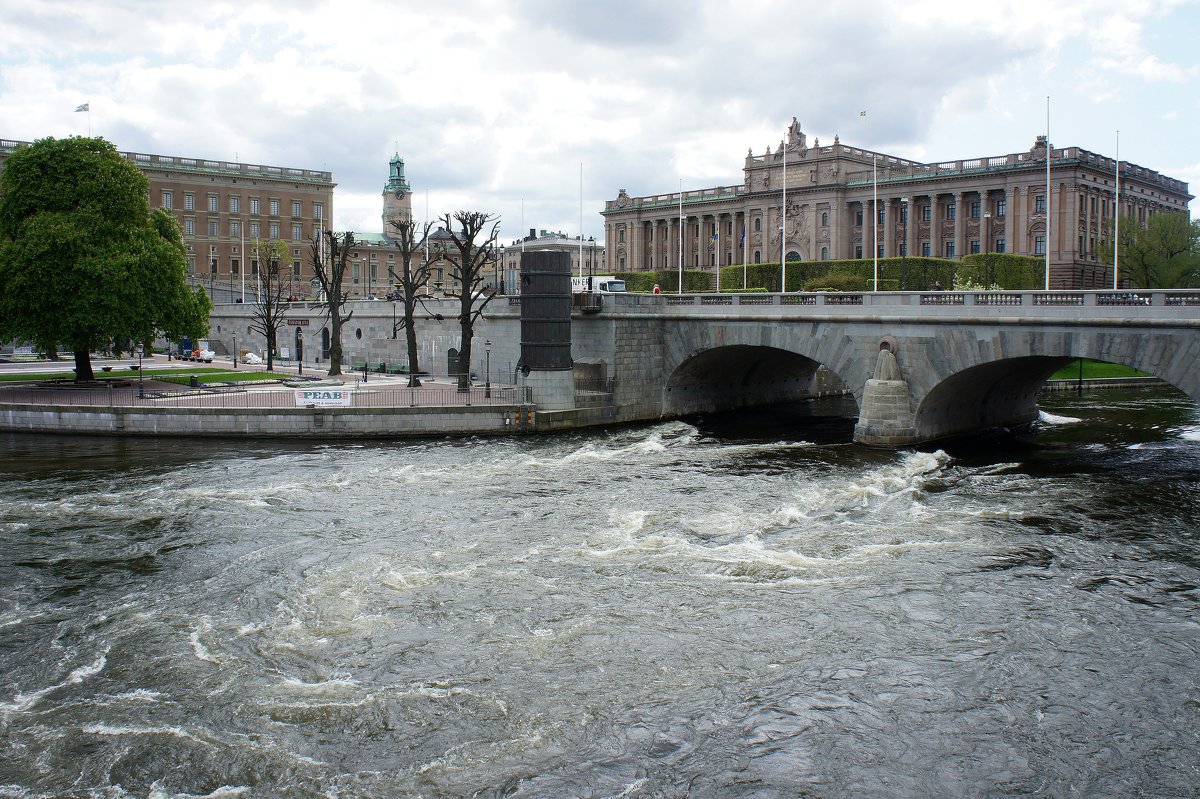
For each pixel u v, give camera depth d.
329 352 93.12
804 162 148.25
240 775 18.69
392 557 31.41
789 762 19.20
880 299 53.47
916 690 22.03
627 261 178.00
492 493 40.12
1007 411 59.66
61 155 64.00
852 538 33.22
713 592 28.00
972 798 18.08
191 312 69.62
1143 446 51.59
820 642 24.58
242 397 60.41
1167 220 104.94
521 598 27.58
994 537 33.16
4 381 69.50
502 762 19.17
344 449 51.25
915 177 137.12
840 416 68.50
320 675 22.80
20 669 23.14
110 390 59.78
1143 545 32.22
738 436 57.09
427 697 21.72
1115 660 23.44
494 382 72.31
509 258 168.00
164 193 155.62
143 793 18.11
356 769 18.91
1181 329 40.81
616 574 29.61
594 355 63.00
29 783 18.39
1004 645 24.33
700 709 21.20
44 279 61.22
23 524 35.41
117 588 28.64
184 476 43.81
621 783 18.55
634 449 51.16
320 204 170.38
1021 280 109.00
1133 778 18.59
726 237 163.50
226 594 28.06
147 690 22.05
